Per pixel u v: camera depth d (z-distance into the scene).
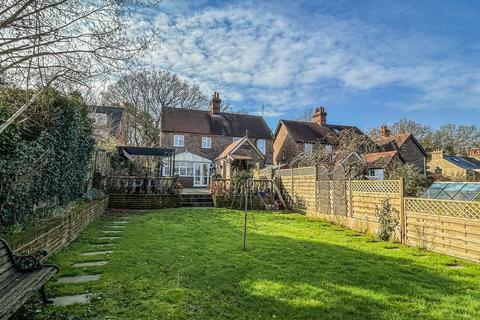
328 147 31.77
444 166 36.16
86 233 8.34
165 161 26.19
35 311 3.47
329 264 5.85
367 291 4.45
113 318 3.38
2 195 5.27
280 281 4.74
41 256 3.97
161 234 8.45
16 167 5.59
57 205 8.17
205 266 5.42
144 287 4.32
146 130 36.97
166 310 3.61
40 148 6.49
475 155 39.41
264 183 16.70
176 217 12.09
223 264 5.57
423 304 4.07
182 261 5.70
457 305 4.07
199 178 28.61
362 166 21.02
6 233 4.69
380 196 9.33
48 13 4.62
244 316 3.54
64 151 8.38
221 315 3.54
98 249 6.63
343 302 4.03
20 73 5.01
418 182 18.44
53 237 5.87
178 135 30.59
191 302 3.87
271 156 33.53
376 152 29.03
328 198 12.15
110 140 19.80
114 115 27.98
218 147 31.67
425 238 7.75
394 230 8.70
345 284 4.73
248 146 26.34
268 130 34.53
